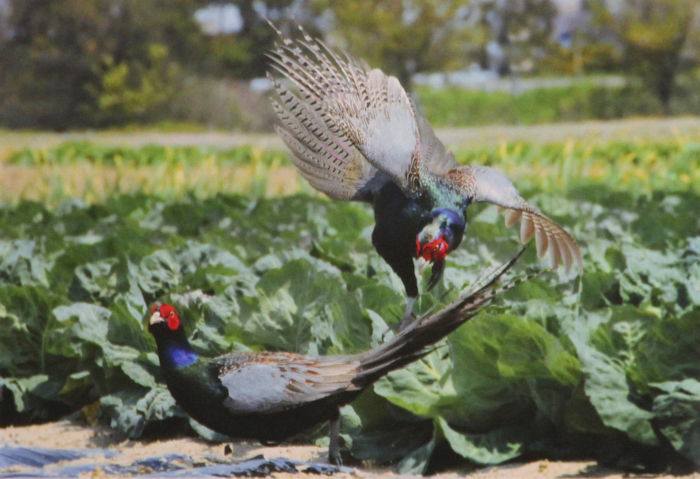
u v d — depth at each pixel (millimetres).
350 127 12289
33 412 13516
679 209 20625
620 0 97750
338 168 12633
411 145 12211
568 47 105688
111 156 49344
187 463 10352
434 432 10727
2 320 13812
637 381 10250
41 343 13812
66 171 42844
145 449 11750
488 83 110812
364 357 9133
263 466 9719
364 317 11859
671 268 12922
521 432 10797
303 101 12656
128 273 14336
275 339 12148
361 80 12523
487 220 18031
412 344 9039
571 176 30031
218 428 9273
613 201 22297
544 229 12344
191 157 47438
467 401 10719
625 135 57625
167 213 21922
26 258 15859
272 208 22469
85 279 14633
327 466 9664
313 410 9180
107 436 12414
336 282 12289
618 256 13977
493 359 10641
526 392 10719
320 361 9164
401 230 12125
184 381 9117
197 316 12914
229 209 22062
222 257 14680
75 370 13594
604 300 12586
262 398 9070
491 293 8938
